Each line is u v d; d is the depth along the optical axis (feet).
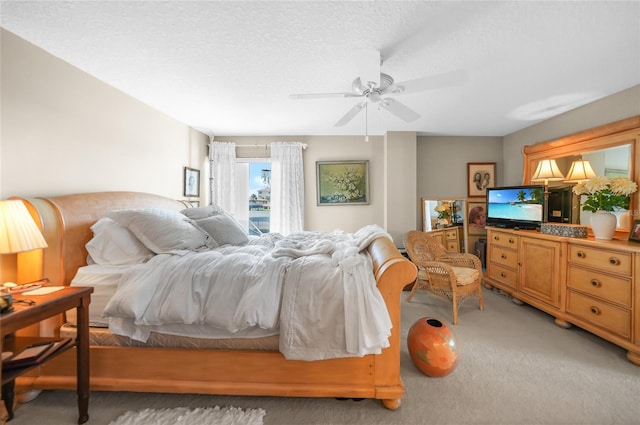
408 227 13.06
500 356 6.48
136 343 5.13
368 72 5.57
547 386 5.41
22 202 4.78
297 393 4.80
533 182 11.41
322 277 4.88
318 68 6.81
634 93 7.80
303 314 4.67
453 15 4.88
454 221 13.97
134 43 5.73
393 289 4.78
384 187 13.82
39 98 5.86
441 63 6.53
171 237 6.27
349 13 4.83
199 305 4.89
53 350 4.21
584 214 9.16
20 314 3.58
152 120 9.58
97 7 4.64
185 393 5.15
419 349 5.68
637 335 6.10
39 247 4.71
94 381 4.97
